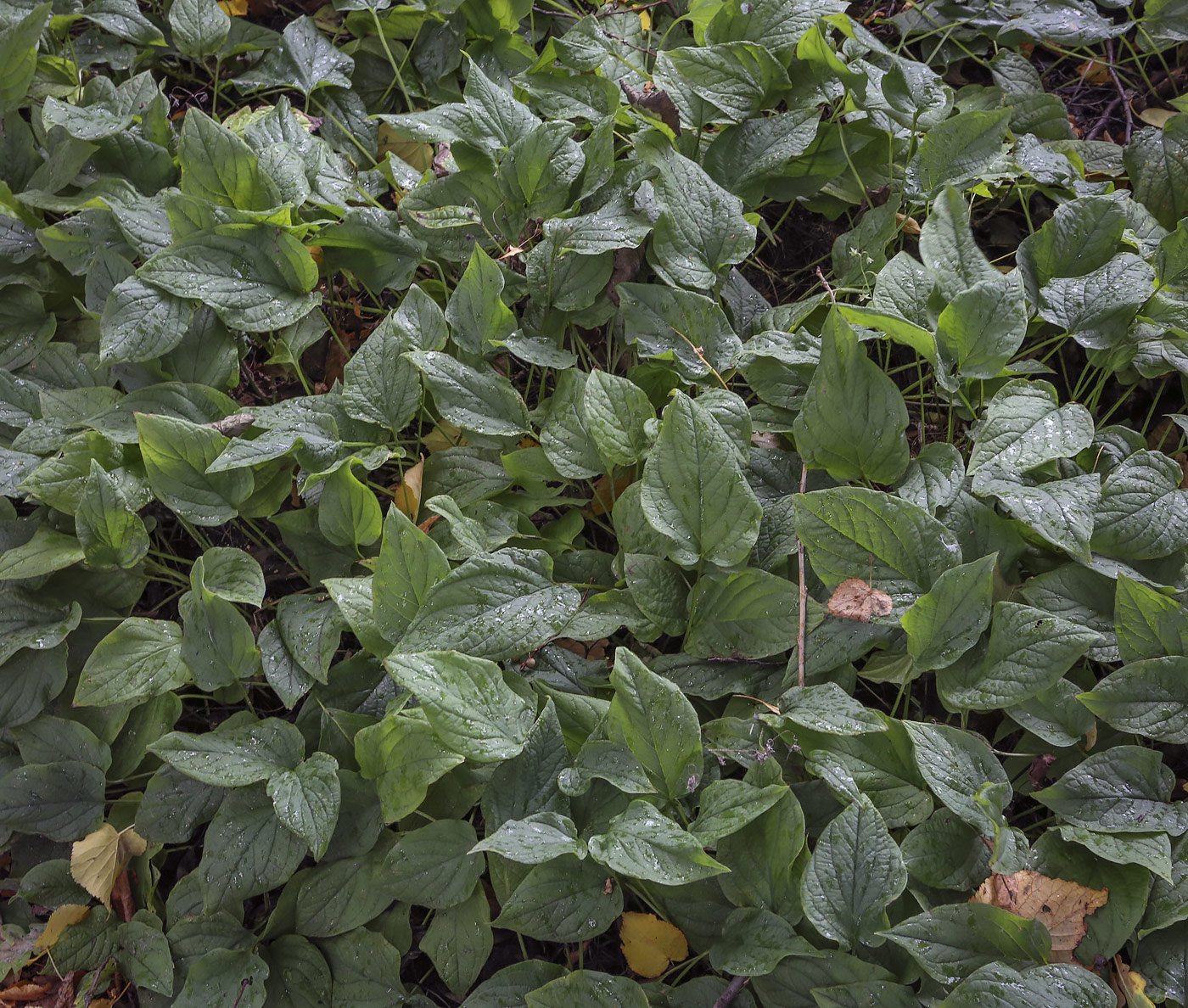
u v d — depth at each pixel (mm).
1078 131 3145
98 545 2170
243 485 2201
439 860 1864
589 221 2381
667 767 1811
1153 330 2264
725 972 1725
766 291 2826
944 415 2561
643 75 2875
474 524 2105
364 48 3059
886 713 2158
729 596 2033
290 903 1960
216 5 2895
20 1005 2012
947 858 1752
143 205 2535
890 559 1961
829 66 2678
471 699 1788
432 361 2232
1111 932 1686
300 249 2348
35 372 2510
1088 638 1782
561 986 1715
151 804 2031
